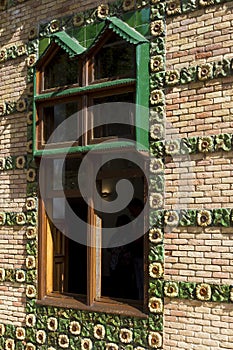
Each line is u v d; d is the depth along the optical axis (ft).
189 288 17.98
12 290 23.12
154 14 19.57
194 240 18.07
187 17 18.86
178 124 18.75
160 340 18.44
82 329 20.42
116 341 19.45
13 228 23.41
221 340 17.21
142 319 18.95
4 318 23.21
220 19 18.13
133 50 19.72
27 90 23.41
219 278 17.43
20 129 23.57
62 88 21.12
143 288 19.93
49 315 21.54
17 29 24.13
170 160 18.79
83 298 21.25
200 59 18.47
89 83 20.52
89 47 20.44
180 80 18.76
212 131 18.01
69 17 22.08
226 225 17.39
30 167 22.86
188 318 17.97
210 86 18.16
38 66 22.13
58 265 22.70
